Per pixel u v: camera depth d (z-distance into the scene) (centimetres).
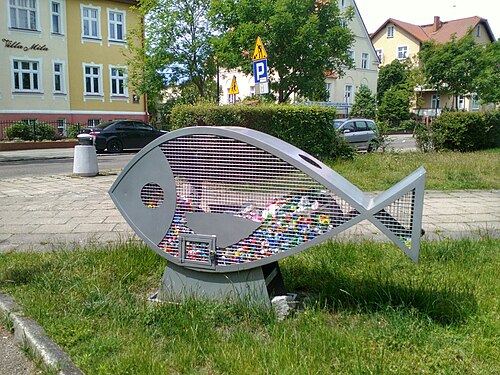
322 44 2600
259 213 346
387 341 306
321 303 367
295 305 367
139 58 3159
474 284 400
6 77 2912
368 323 334
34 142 2511
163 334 325
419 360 286
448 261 474
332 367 277
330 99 5009
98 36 3369
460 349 298
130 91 3547
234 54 2548
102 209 791
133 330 329
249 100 1692
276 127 1387
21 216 739
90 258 477
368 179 1132
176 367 285
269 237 344
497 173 1244
